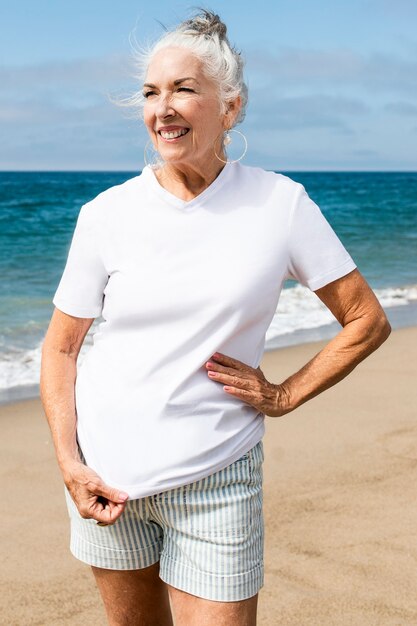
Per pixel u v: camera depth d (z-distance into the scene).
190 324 2.10
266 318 2.17
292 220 2.12
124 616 2.30
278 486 4.55
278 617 3.26
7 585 3.54
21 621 3.26
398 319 10.76
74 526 2.27
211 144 2.11
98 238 2.19
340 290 2.18
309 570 3.62
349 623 3.22
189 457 2.08
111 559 2.21
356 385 6.68
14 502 4.40
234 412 2.14
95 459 2.16
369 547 3.81
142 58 2.19
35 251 19.97
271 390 2.17
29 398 6.65
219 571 2.07
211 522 2.08
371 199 47.31
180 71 2.06
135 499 2.11
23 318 10.46
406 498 4.36
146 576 2.26
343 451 5.11
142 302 2.11
